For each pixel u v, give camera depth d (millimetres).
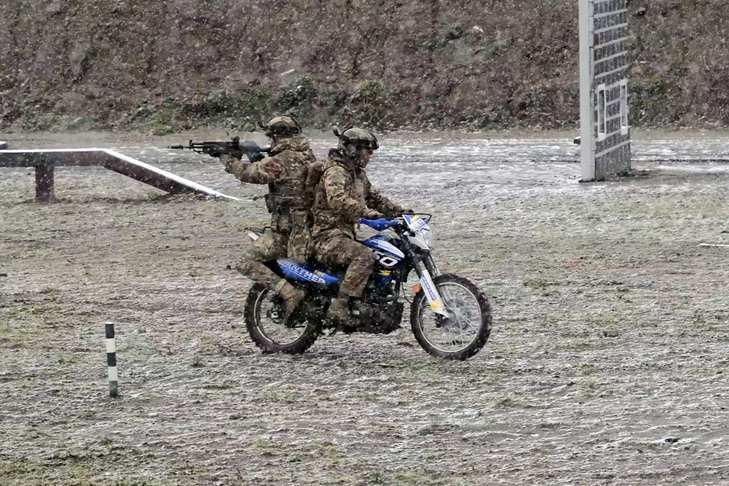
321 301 34312
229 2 113688
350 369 33375
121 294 44562
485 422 28250
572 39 107062
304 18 111812
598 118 75438
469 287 33594
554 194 69062
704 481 23969
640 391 30547
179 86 109812
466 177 77125
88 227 61219
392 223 33781
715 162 83188
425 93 105812
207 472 25047
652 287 43812
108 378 32188
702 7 106875
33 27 114375
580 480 24125
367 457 25859
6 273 49281
